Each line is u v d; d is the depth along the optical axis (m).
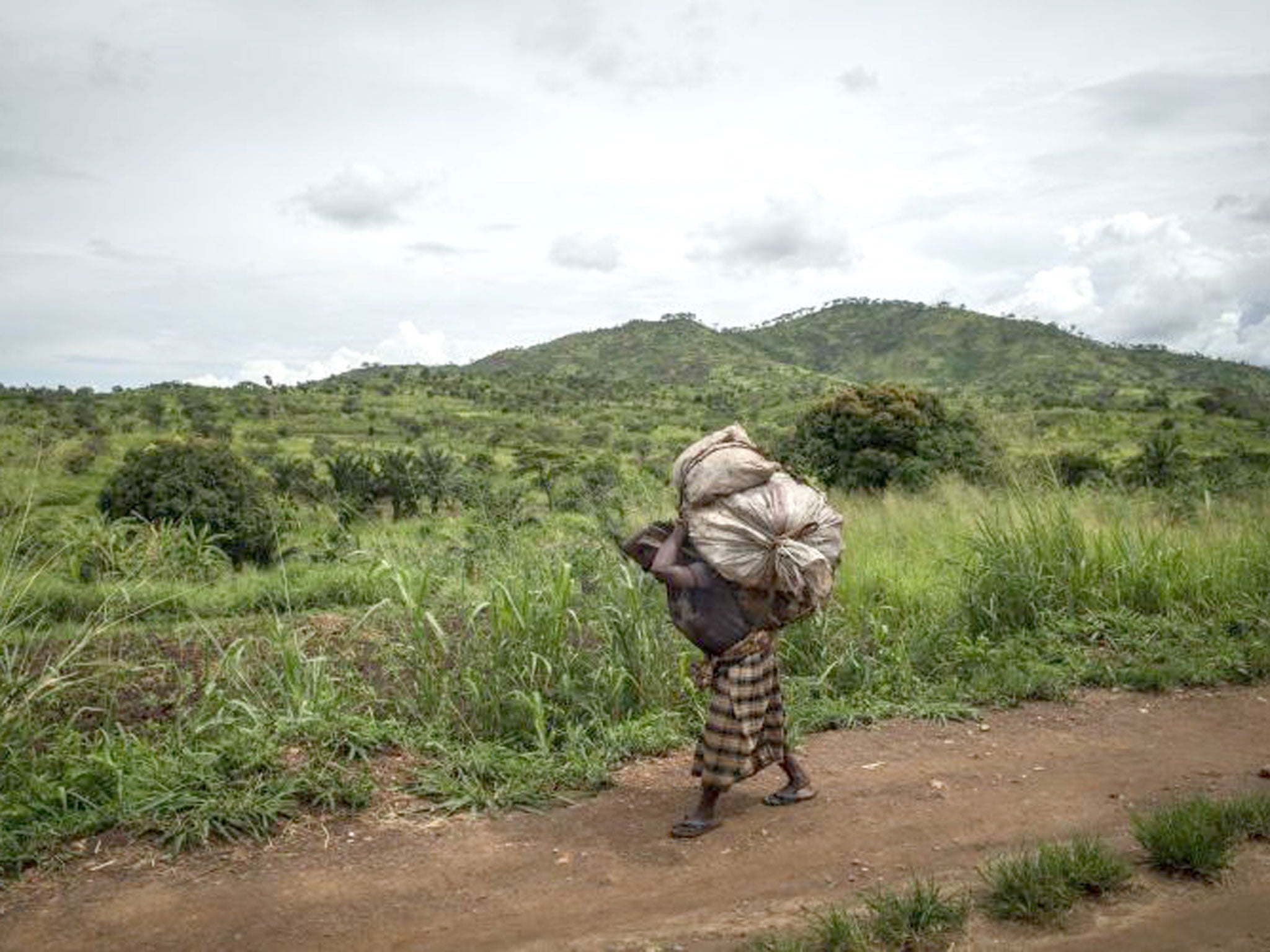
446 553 8.81
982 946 3.75
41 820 5.07
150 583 11.31
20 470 7.57
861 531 12.78
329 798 5.32
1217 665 7.87
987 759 6.12
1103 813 5.17
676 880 4.53
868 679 7.62
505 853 4.85
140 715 7.17
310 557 14.12
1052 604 9.16
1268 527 10.41
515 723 6.48
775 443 30.23
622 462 53.56
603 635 7.32
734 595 4.99
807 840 4.93
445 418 120.12
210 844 4.93
